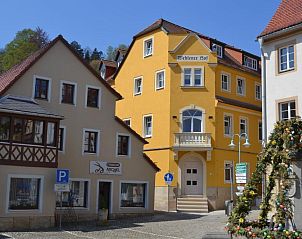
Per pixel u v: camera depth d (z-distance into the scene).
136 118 37.22
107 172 27.80
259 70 41.78
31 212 22.70
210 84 34.84
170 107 34.44
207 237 12.70
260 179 12.57
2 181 21.95
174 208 32.84
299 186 11.80
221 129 34.94
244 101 38.22
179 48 35.25
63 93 26.83
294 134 12.01
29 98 25.22
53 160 23.64
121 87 39.38
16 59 55.72
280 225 11.43
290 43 23.28
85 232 20.92
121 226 23.41
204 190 33.38
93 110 27.91
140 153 29.55
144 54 37.59
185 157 34.00
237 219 12.38
